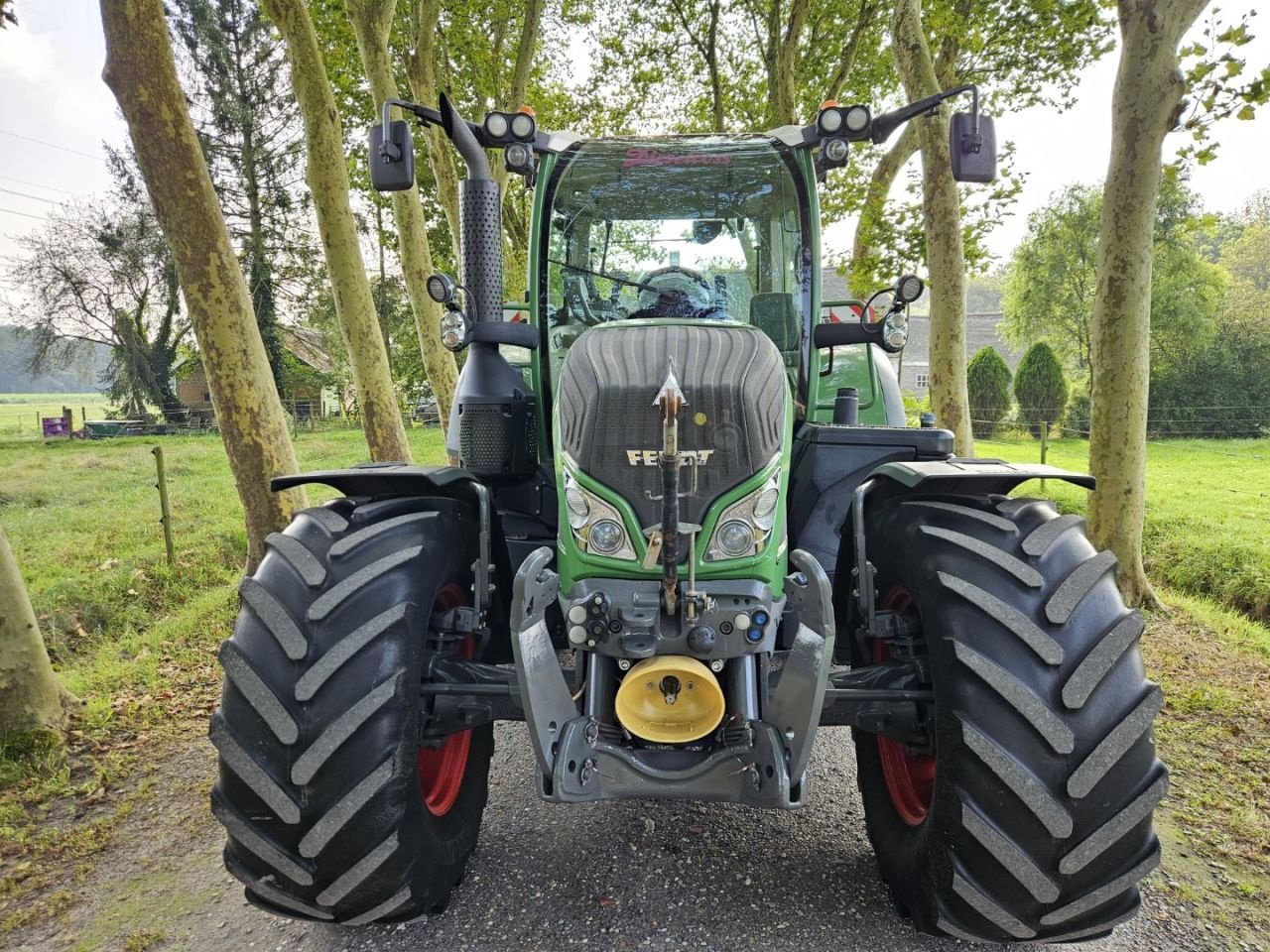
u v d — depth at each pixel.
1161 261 23.28
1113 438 5.52
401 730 2.01
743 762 2.09
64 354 30.98
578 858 2.72
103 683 4.46
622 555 2.14
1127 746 1.85
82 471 13.88
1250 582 6.27
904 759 2.53
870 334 3.02
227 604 5.96
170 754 3.69
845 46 14.85
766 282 3.18
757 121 18.16
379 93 9.91
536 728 2.03
